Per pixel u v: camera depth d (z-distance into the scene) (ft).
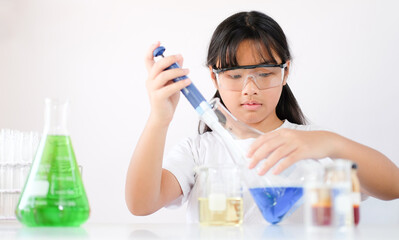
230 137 3.58
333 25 8.91
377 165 4.45
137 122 9.95
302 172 3.32
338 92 8.84
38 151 3.17
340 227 2.60
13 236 2.56
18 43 10.55
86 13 10.30
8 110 10.48
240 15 5.70
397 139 8.59
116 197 9.94
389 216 7.79
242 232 2.81
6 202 4.77
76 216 3.11
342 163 2.63
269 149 3.37
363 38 8.79
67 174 3.12
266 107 5.34
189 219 5.76
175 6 9.78
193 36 9.64
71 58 10.33
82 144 10.14
